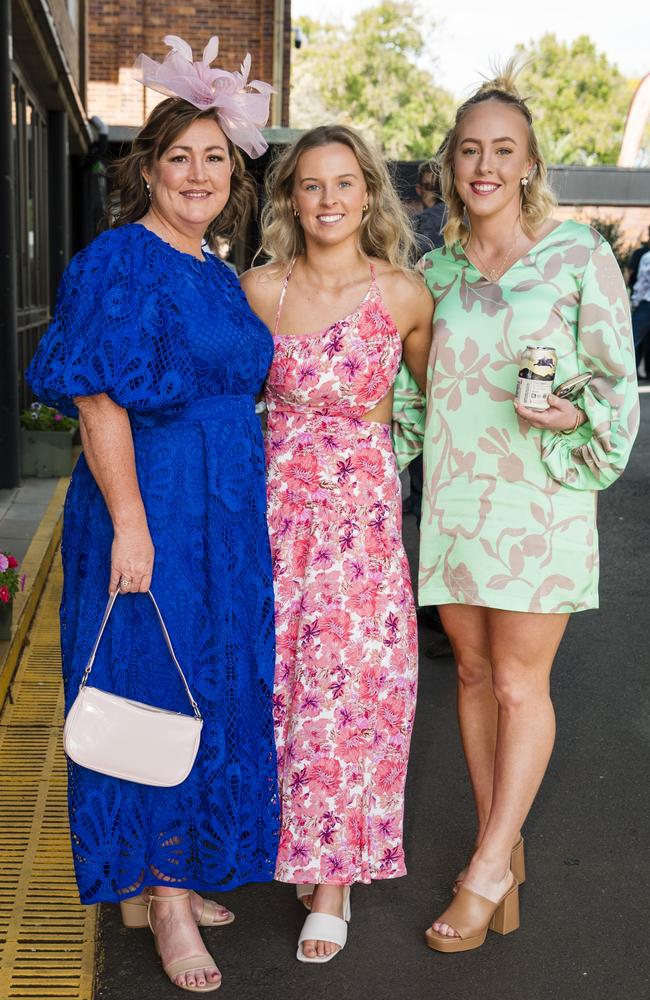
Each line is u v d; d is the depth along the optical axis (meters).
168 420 2.65
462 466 2.91
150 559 2.62
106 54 18.22
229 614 2.71
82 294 2.54
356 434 2.95
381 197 2.97
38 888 3.10
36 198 11.07
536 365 2.67
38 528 6.78
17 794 3.63
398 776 3.01
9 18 7.45
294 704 2.91
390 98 56.78
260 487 2.80
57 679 4.64
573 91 59.00
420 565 3.00
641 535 7.44
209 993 2.69
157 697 2.67
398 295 2.96
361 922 3.03
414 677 3.04
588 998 2.70
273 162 3.02
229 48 18.17
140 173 2.74
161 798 2.69
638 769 4.01
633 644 5.41
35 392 2.57
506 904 2.96
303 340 2.91
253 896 3.18
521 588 2.87
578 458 2.84
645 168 23.78
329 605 2.89
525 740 2.95
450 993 2.71
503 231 2.87
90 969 2.75
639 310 15.17
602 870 3.31
